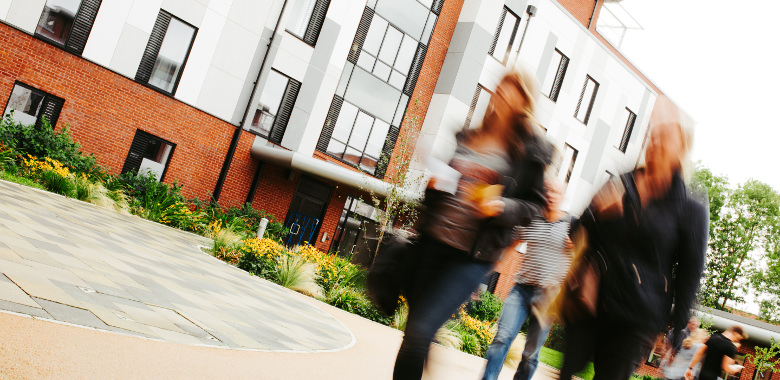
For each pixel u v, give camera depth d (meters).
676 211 2.39
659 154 2.43
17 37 14.25
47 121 14.29
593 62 25.33
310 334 5.74
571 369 2.48
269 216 17.91
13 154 13.16
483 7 21.64
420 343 2.19
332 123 19.73
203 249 11.68
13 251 4.75
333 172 17.08
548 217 2.61
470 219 2.26
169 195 15.45
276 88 18.48
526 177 2.41
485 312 16.72
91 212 11.32
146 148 16.39
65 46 14.95
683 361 6.88
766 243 43.50
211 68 17.12
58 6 14.81
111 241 7.82
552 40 23.73
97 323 3.32
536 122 2.47
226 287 7.19
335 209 19.84
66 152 14.40
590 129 25.73
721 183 44.84
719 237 44.22
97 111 15.45
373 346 6.48
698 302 2.43
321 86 19.09
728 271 43.47
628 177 2.47
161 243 9.98
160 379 2.67
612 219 2.44
